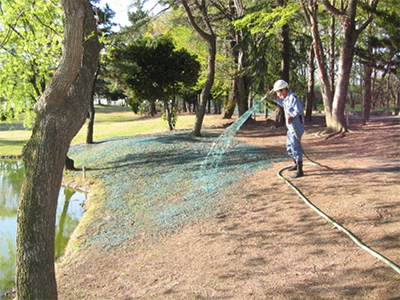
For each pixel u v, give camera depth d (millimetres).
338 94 13977
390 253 4078
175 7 15750
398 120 21016
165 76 18672
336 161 8648
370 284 3592
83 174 11570
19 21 9828
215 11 23656
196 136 16609
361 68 22922
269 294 3754
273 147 12766
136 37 17312
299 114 6984
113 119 40688
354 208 5383
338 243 4496
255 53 19781
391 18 15859
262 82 19766
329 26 22906
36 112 3334
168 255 5176
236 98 26109
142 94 19469
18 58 10969
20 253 3207
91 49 3660
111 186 10109
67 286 4871
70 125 3357
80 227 7234
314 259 4258
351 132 13852
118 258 5488
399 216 4875
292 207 5887
